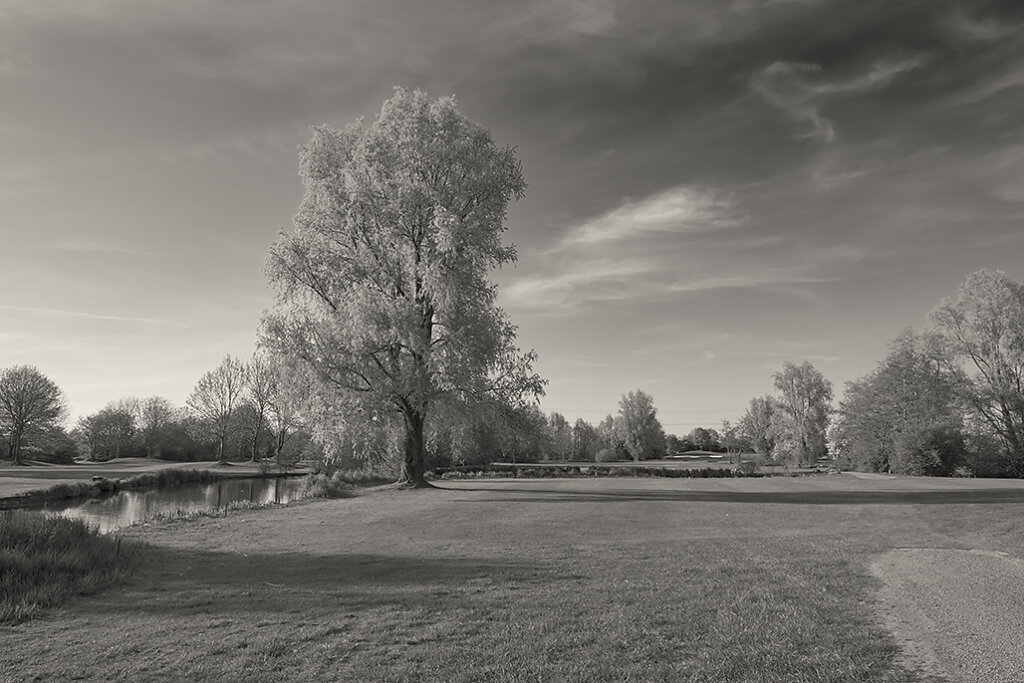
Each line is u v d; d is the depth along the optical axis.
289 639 7.25
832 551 12.98
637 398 109.12
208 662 6.56
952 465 47.28
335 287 30.28
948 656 6.61
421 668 6.34
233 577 10.88
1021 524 16.61
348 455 39.34
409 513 20.92
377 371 28.31
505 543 14.58
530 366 29.91
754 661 6.43
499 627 7.64
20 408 77.38
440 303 27.81
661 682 5.95
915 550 13.06
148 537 15.95
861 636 7.20
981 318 48.78
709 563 11.73
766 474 59.66
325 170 31.30
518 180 31.44
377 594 9.42
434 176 30.44
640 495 28.20
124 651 6.91
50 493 32.69
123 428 93.44
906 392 50.06
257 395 73.75
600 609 8.43
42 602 8.91
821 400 77.12
